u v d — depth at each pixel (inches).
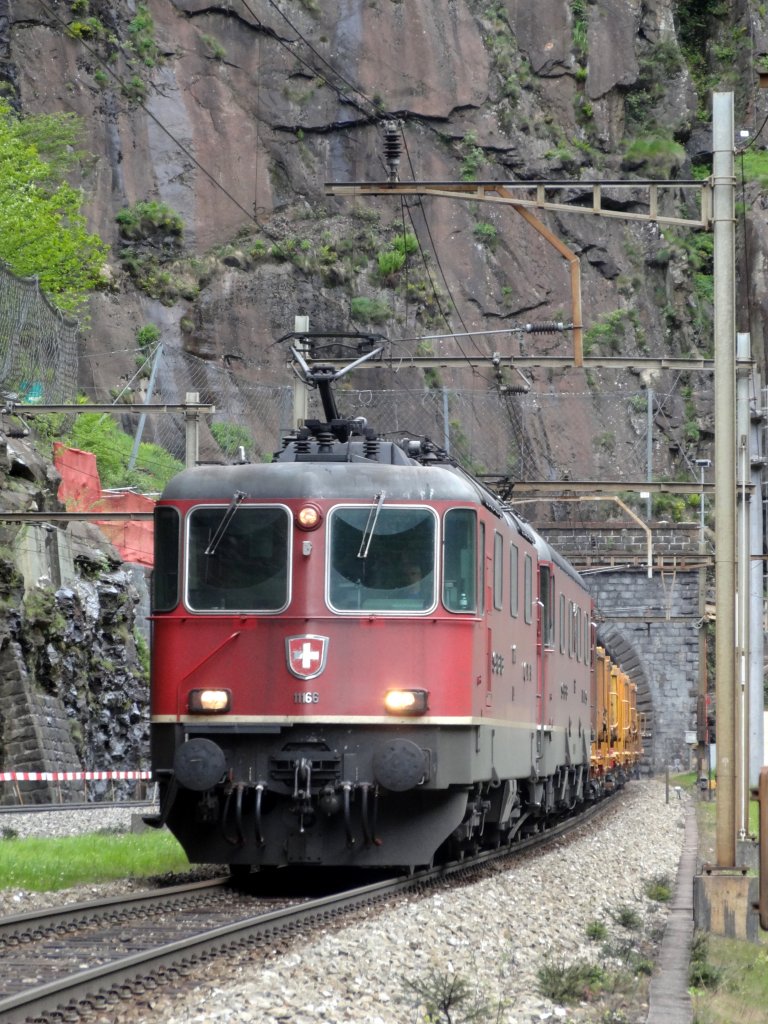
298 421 3430.1
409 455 2608.3
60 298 7559.1
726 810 2304.4
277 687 2294.5
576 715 4156.0
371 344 3462.1
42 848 2930.6
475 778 2361.0
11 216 7544.3
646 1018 1443.2
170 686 2329.0
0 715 4643.2
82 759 5073.8
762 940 2247.8
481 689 2399.1
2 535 4847.4
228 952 1611.7
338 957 1601.9
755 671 4557.1
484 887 2340.1
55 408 3855.8
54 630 4992.6
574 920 2192.4
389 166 2962.6
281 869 2755.9
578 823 4576.8
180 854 3016.7
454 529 2351.1
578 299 3538.4
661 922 2322.8
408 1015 1360.7
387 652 2301.9
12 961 1525.6
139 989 1380.4
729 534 2362.2
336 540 2337.6
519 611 2871.6
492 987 1556.3
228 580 2340.1
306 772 2247.8
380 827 2322.8
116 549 6072.8
